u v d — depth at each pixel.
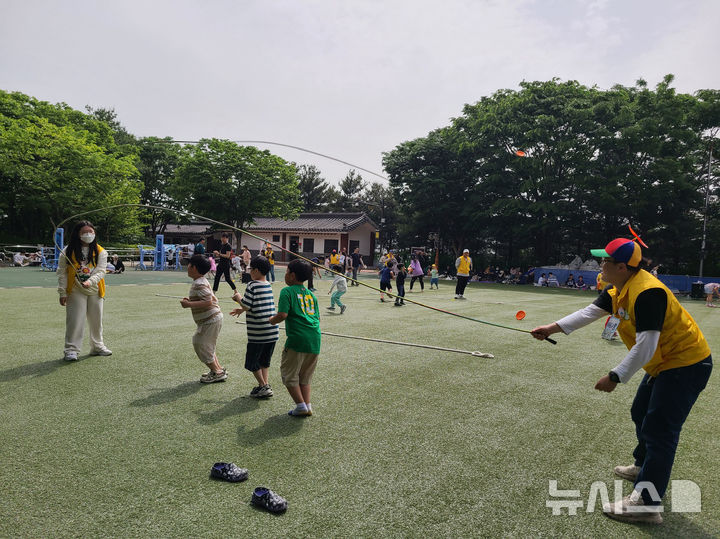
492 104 29.95
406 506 2.79
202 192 29.70
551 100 26.22
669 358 2.77
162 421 3.96
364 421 4.14
